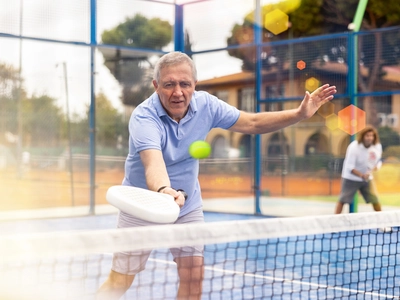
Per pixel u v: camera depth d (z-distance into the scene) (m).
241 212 10.42
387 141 9.98
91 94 9.56
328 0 21.02
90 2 9.45
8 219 9.02
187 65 2.82
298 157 12.31
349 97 9.27
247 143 10.31
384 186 13.66
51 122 9.45
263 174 12.08
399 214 2.84
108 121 9.79
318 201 12.31
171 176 3.02
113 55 9.70
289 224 2.44
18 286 3.27
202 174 10.88
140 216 2.20
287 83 9.74
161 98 2.86
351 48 9.25
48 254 1.91
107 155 9.87
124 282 2.80
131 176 3.02
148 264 5.37
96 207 9.86
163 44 10.16
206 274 4.93
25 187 9.59
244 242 6.77
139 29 9.91
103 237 2.01
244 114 3.19
